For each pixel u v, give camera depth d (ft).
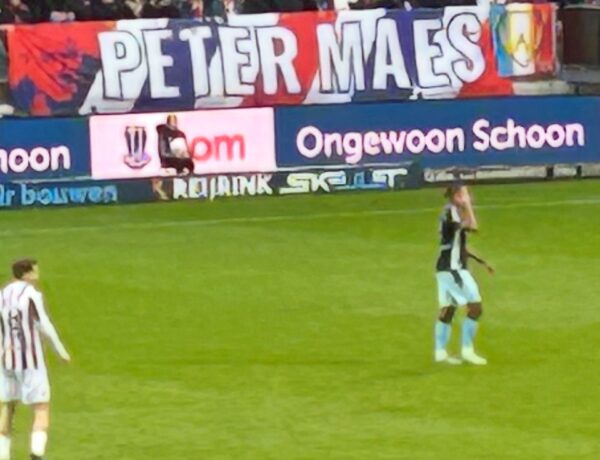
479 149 152.66
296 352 99.91
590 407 87.30
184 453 80.38
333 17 151.02
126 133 147.23
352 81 151.23
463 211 95.04
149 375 95.25
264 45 150.10
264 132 149.48
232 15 150.71
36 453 75.97
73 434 83.97
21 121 145.28
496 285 117.50
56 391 92.12
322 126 150.41
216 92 149.59
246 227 138.62
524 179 153.69
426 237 134.21
